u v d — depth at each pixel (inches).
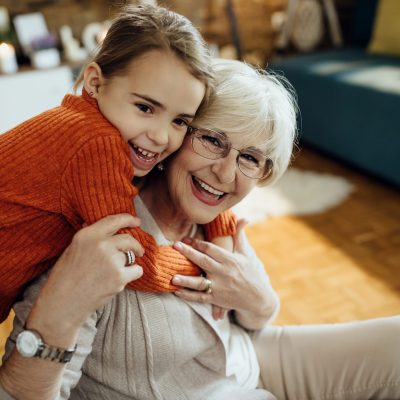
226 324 38.7
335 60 135.3
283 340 40.8
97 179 28.4
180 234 37.3
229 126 32.4
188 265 33.5
